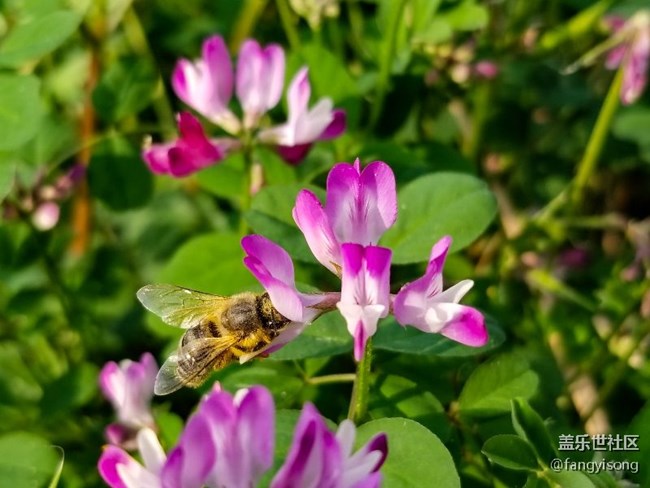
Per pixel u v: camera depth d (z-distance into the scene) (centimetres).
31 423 15
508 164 21
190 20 21
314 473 8
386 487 10
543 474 10
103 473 9
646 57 18
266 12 21
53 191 17
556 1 21
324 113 14
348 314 9
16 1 14
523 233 19
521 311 17
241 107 15
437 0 18
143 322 17
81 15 14
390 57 17
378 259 9
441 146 17
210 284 14
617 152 21
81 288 18
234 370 12
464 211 12
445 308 9
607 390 16
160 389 10
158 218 20
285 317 10
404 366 12
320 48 16
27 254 17
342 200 10
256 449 8
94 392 15
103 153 17
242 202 15
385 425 10
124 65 17
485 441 11
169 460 8
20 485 11
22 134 13
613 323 17
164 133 19
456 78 19
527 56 20
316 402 12
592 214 22
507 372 12
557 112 22
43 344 17
